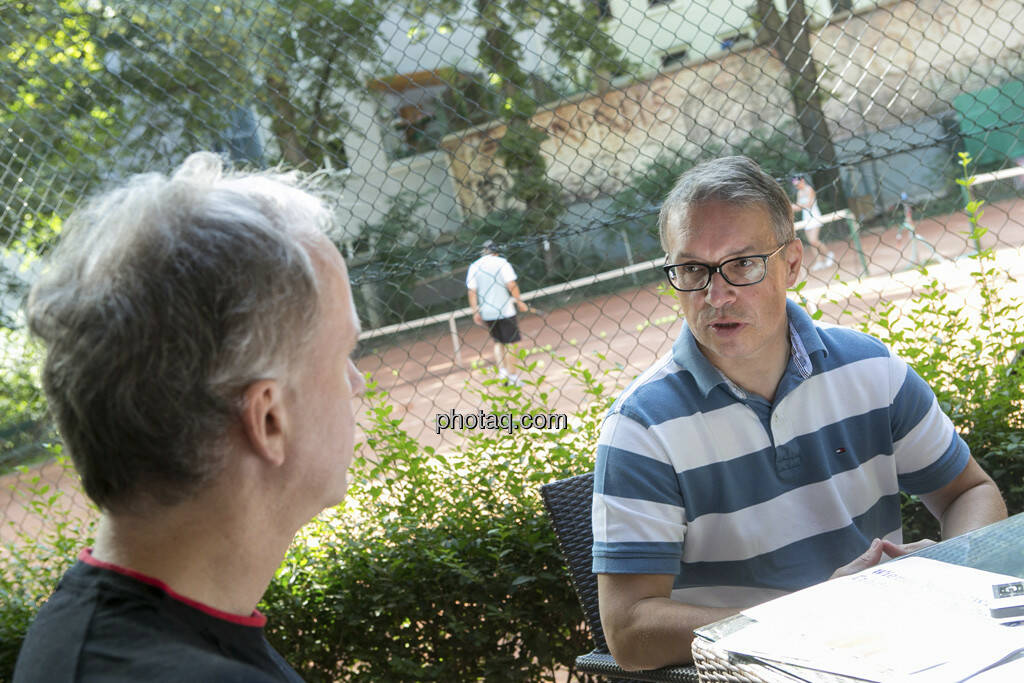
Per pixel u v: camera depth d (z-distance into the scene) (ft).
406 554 10.36
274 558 3.07
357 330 3.26
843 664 3.93
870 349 6.74
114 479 2.76
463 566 10.10
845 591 4.70
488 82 18.88
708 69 27.73
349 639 10.44
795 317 6.59
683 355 6.50
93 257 2.79
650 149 20.51
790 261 6.51
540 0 17.24
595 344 28.40
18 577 11.42
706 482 6.32
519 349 11.25
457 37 20.01
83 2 15.31
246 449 2.86
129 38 16.06
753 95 27.50
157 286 2.70
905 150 12.80
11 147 14.46
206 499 2.82
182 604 2.79
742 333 6.16
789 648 4.15
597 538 6.28
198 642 2.75
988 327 10.57
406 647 10.34
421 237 15.43
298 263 2.90
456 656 10.33
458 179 17.37
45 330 2.79
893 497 6.88
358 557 10.41
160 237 2.76
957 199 17.48
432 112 19.57
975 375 10.43
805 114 14.53
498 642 10.41
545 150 17.54
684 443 6.28
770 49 14.90
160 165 15.88
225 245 2.77
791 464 6.40
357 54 19.99
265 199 3.05
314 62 19.77
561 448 10.44
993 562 4.87
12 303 12.60
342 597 10.25
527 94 17.07
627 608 6.08
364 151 19.94
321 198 3.59
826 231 23.26
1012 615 4.17
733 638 4.37
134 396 2.68
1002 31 28.19
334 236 3.33
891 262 23.17
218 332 2.71
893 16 14.03
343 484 3.21
